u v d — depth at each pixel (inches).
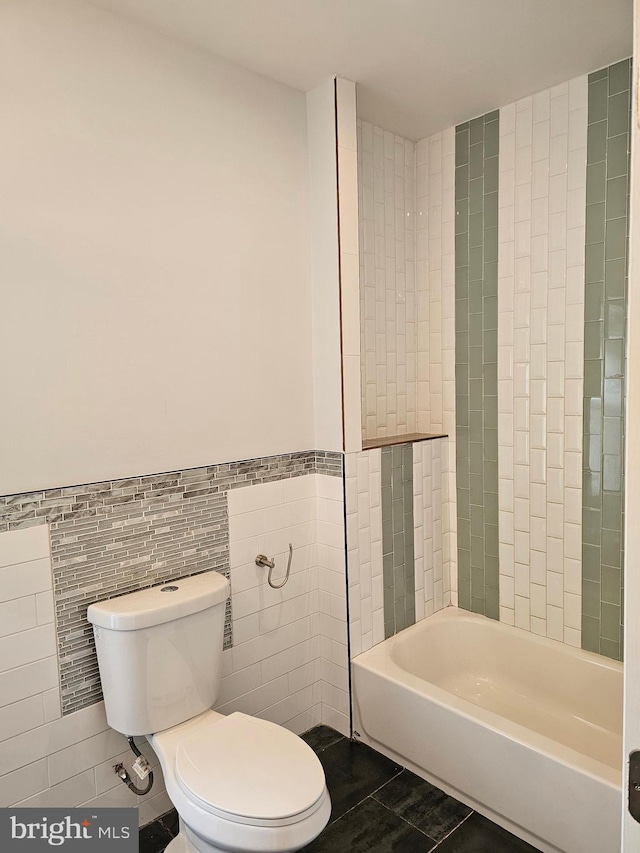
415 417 111.7
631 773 26.0
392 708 86.6
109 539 70.9
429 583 106.3
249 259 83.9
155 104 73.2
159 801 76.8
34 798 66.0
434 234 107.7
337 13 70.1
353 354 90.0
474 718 76.2
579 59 82.5
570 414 92.0
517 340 97.3
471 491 106.0
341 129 86.2
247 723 69.3
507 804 73.6
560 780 67.7
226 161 80.7
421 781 83.6
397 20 71.7
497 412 100.8
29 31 63.0
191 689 71.2
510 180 96.4
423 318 110.5
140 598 69.9
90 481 69.5
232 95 80.9
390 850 71.8
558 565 95.2
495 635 101.3
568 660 92.3
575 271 89.9
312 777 60.1
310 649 95.3
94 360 69.2
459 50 79.1
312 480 94.0
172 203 75.4
